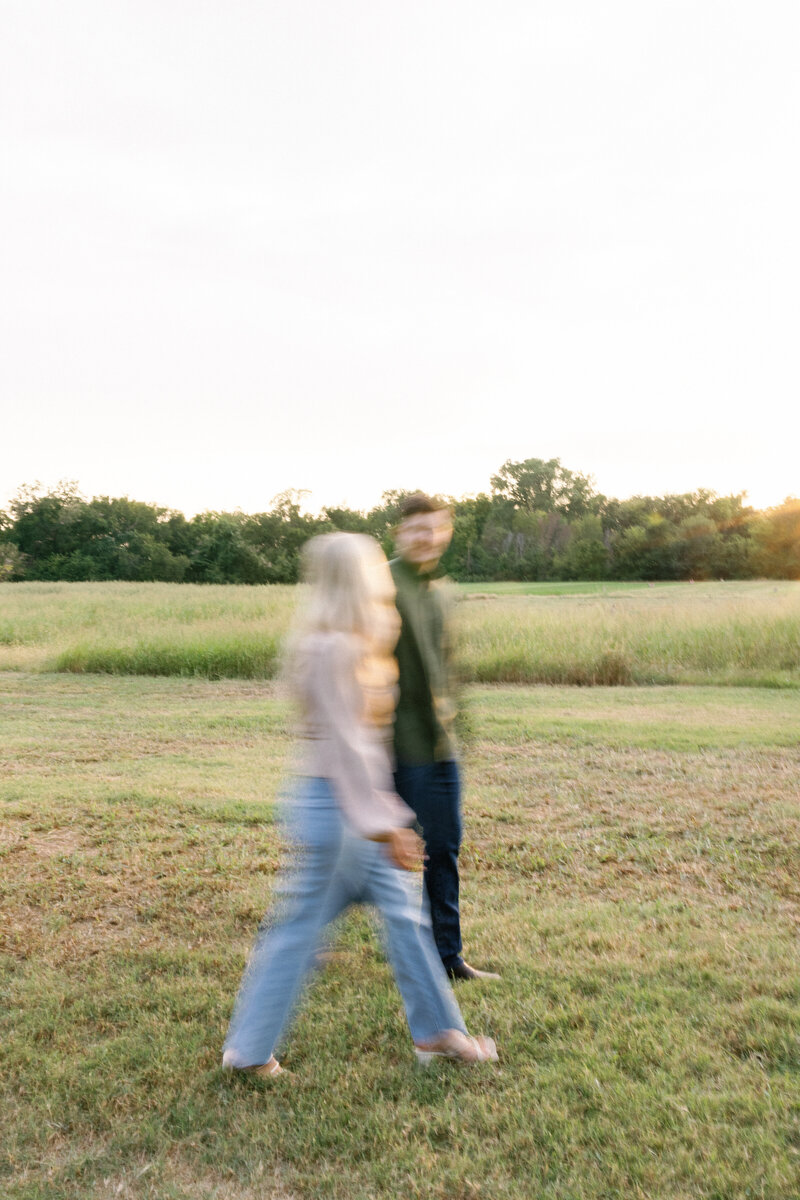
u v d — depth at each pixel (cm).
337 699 242
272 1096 249
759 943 355
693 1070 261
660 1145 225
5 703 1087
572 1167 217
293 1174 216
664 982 321
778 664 1337
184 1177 217
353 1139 229
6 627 1803
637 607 1647
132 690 1208
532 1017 293
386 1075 260
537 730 854
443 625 312
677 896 418
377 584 254
